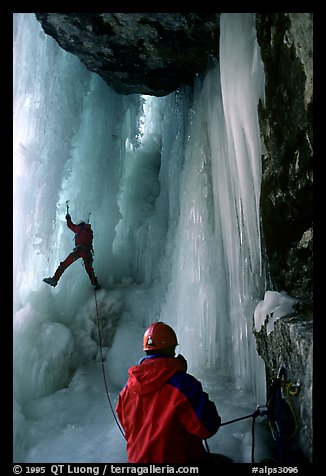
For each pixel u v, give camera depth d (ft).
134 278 23.44
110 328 19.22
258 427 10.78
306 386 8.45
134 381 7.57
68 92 18.30
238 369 14.15
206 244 17.08
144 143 28.43
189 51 16.10
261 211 11.99
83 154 20.57
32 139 16.29
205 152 17.52
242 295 14.12
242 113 11.94
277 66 10.43
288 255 11.17
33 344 14.88
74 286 20.02
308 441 8.20
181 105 20.20
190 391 7.25
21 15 14.73
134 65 17.81
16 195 15.16
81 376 15.87
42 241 17.25
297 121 10.16
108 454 10.09
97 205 21.50
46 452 10.39
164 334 8.04
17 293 15.48
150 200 25.57
